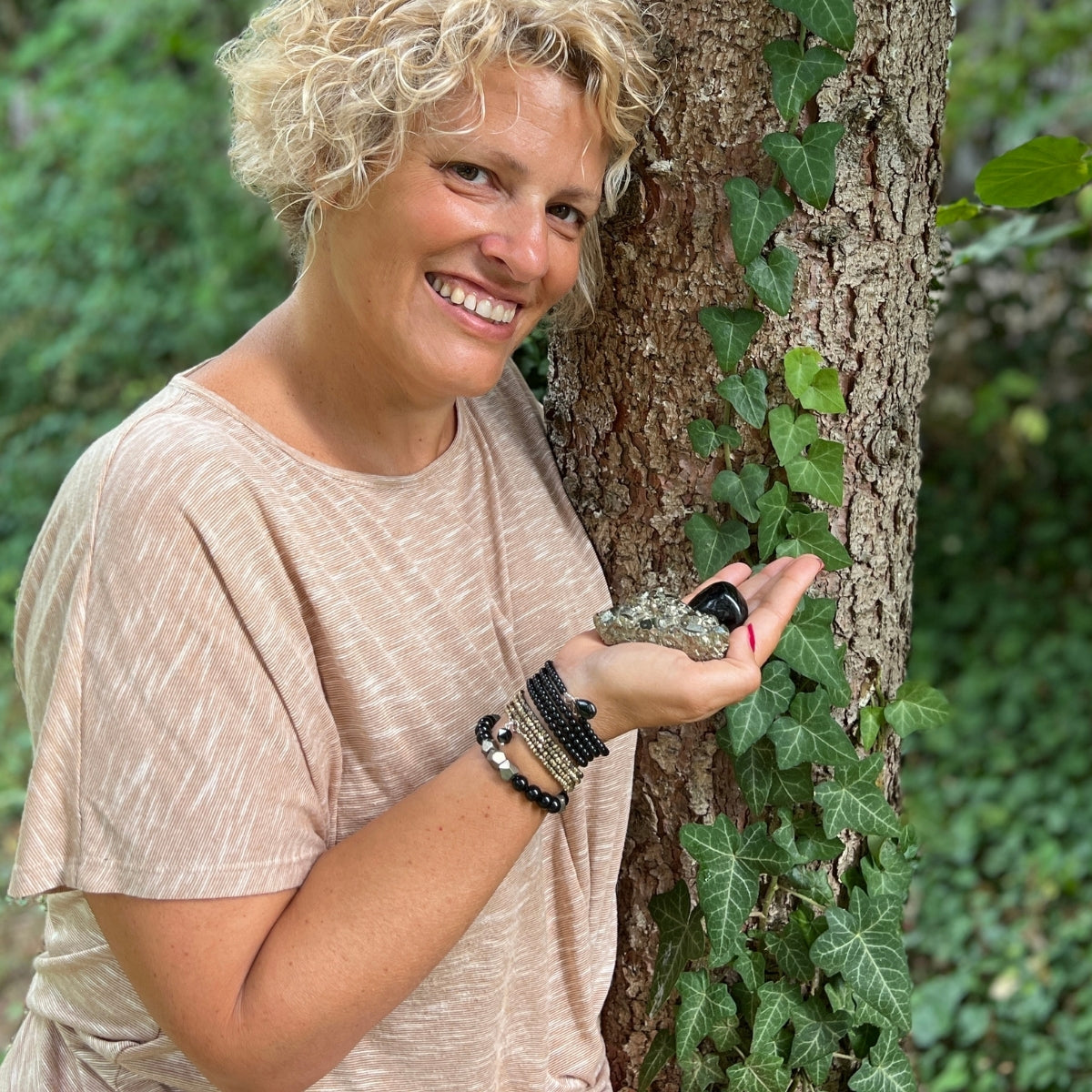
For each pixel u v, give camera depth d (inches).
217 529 46.8
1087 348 221.6
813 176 54.6
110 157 260.4
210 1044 45.8
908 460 63.7
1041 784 159.8
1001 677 181.5
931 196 61.4
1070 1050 122.3
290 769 48.1
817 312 58.1
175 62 273.7
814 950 61.7
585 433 62.3
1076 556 205.6
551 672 47.4
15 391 260.4
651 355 59.5
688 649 48.6
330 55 46.4
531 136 46.9
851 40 52.7
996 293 222.4
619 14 49.1
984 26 216.5
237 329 253.8
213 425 49.1
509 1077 58.9
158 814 45.3
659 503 61.1
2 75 287.1
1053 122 211.2
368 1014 46.5
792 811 61.6
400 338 49.2
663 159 56.7
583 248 58.1
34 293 263.3
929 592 205.3
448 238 47.4
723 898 60.3
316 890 46.8
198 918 45.3
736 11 54.4
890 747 67.2
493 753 46.6
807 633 58.4
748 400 57.7
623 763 60.3
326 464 50.9
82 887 46.1
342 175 47.2
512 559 57.4
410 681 51.5
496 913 54.4
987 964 132.5
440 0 45.6
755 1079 62.7
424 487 53.8
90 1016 54.5
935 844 151.1
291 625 48.9
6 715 187.2
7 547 233.5
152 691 45.4
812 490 58.1
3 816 164.6
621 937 66.7
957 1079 120.3
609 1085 65.1
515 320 50.6
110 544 46.1
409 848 46.3
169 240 264.4
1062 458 218.7
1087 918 136.8
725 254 57.0
